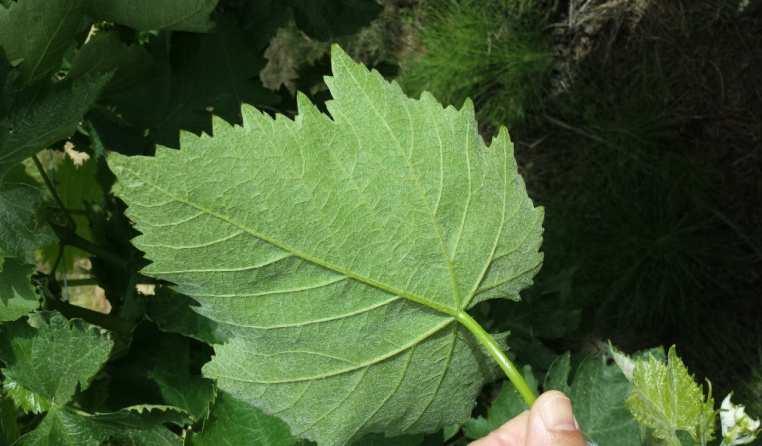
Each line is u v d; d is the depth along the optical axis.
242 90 0.42
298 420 0.27
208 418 0.33
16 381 0.36
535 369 0.44
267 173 0.22
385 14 0.85
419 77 0.82
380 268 0.25
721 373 0.68
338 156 0.23
